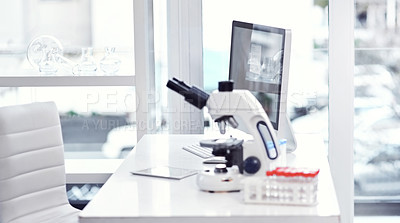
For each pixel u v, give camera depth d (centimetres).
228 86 195
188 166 230
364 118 354
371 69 350
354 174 359
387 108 352
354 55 348
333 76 344
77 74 331
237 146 194
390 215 360
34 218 242
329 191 186
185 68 355
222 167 191
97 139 365
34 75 336
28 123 245
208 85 356
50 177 254
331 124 347
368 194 360
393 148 355
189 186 197
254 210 165
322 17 345
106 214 165
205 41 354
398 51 347
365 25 346
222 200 177
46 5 362
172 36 353
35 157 247
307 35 347
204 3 353
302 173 169
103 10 359
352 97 345
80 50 362
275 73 241
